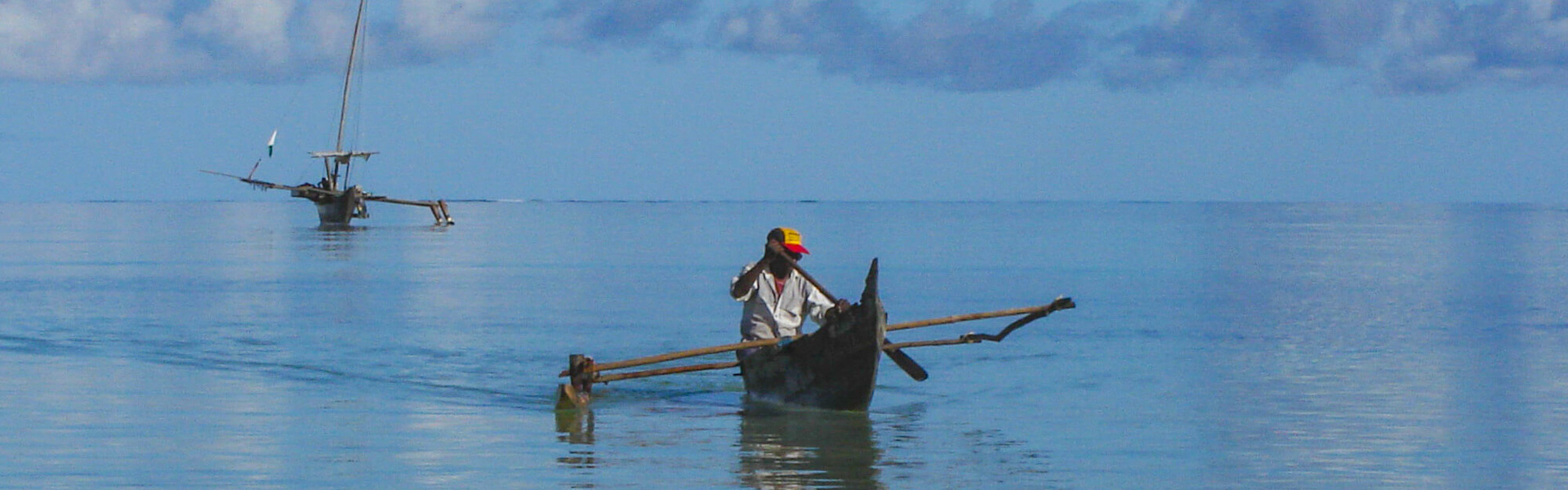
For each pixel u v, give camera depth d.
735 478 44.75
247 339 83.25
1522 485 44.09
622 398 60.75
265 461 46.78
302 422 54.00
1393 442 50.75
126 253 195.12
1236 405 58.59
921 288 133.25
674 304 111.00
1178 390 62.88
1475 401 59.44
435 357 75.31
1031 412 56.97
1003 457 48.00
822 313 60.06
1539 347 79.12
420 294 120.50
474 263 173.12
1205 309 105.31
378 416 55.47
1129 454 48.72
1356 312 102.19
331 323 93.25
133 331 87.44
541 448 49.38
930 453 48.75
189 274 146.38
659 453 48.56
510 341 83.44
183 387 62.56
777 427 53.56
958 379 66.00
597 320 96.88
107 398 59.25
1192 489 43.59
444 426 53.50
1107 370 69.25
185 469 45.34
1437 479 45.00
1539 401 59.44
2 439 49.84
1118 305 108.50
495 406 58.53
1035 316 64.06
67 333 85.56
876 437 51.78
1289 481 44.66
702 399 60.66
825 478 44.81
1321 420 55.22
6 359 71.69
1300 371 68.94
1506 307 106.50
